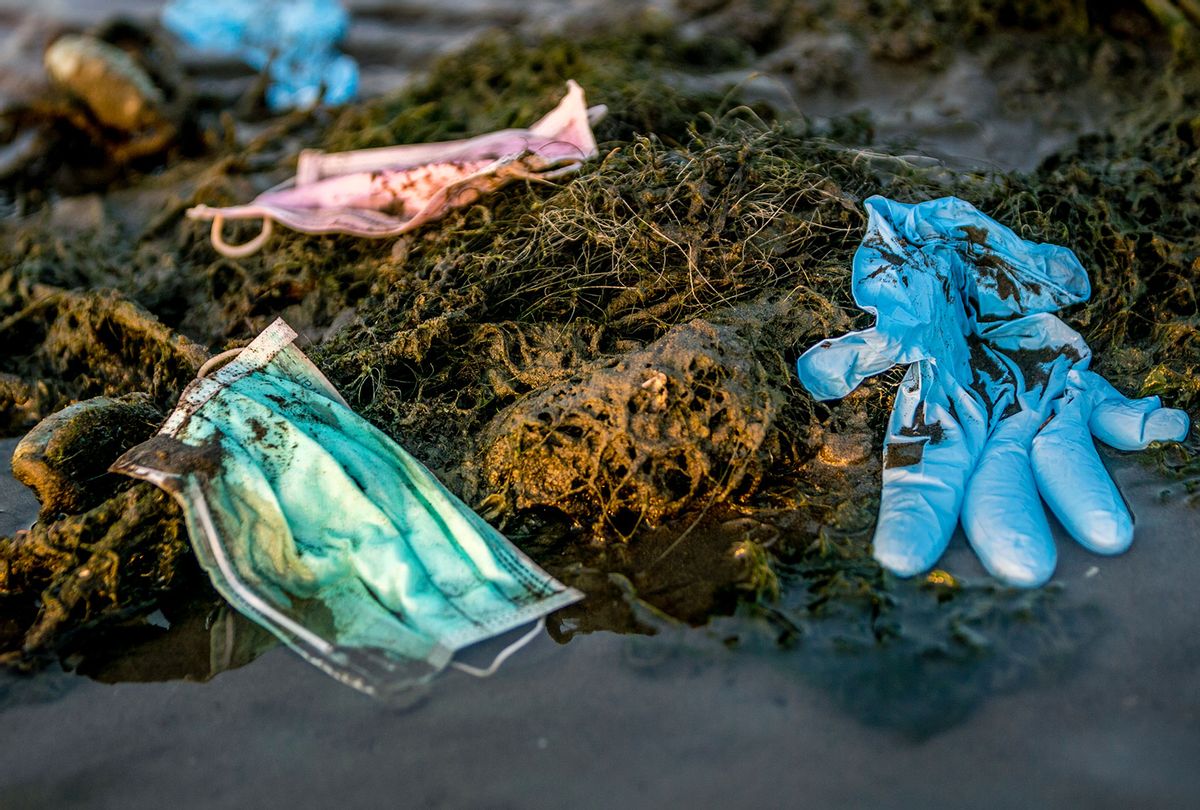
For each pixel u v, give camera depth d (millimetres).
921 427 776
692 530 756
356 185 897
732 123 924
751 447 752
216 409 763
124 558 746
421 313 820
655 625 719
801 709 684
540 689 698
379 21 1300
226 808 669
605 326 805
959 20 1103
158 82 1096
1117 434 786
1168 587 719
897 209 822
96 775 684
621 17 1175
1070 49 1064
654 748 675
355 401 804
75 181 1069
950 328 806
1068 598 717
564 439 756
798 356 795
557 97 978
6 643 742
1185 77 1011
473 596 730
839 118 988
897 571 727
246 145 1080
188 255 944
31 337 902
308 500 748
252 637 731
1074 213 879
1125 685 684
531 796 663
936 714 679
